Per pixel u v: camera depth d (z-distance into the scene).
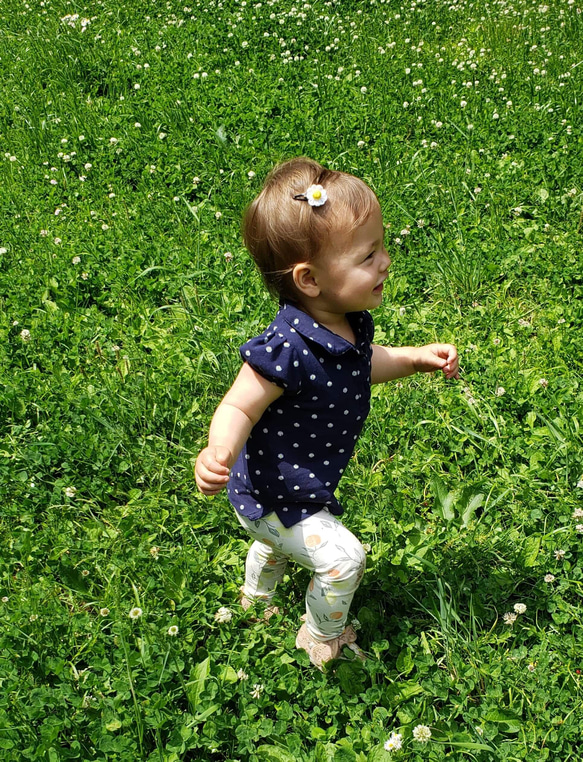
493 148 6.52
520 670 2.73
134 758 2.43
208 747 2.48
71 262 5.10
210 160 6.31
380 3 10.30
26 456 3.61
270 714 2.67
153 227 5.50
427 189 5.85
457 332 4.50
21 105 7.56
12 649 2.76
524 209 5.66
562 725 2.54
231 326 4.50
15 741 2.46
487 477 3.59
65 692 2.60
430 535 3.24
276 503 2.50
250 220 2.34
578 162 6.13
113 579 3.04
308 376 2.34
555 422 3.76
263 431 2.43
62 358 4.27
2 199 5.97
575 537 3.22
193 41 8.95
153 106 7.27
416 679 2.71
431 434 3.80
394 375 2.82
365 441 3.69
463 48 8.94
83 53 8.48
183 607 2.91
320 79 7.80
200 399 3.96
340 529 2.52
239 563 3.16
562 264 5.03
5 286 4.91
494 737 2.53
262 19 9.38
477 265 4.98
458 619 2.84
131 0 10.34
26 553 3.16
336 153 6.48
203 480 2.20
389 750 2.43
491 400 3.94
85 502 3.48
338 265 2.25
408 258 5.14
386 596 3.04
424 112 7.20
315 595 2.56
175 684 2.67
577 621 2.94
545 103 7.35
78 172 6.45
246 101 7.27
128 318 4.63
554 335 4.44
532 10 10.08
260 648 2.82
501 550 3.19
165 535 3.30
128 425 3.79
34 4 10.74
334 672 2.74
